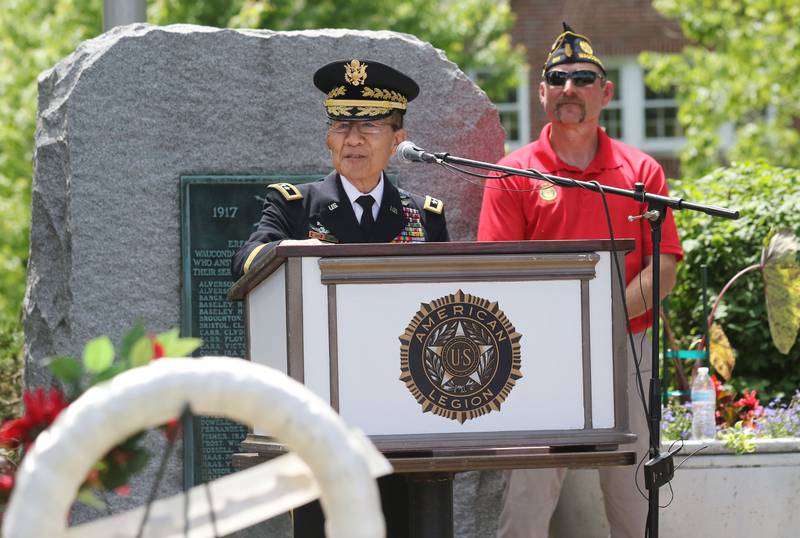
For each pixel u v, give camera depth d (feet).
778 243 45.09
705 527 38.17
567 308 24.00
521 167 35.78
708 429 39.27
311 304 23.61
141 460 17.65
